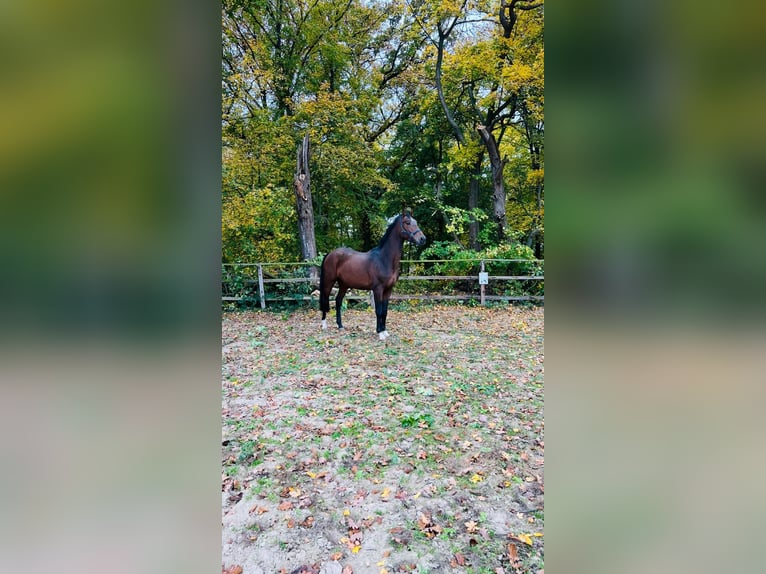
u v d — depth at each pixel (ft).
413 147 37.04
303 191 26.22
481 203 36.52
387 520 6.02
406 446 8.11
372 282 17.01
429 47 32.76
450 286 26.63
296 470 7.36
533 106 26.55
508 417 9.38
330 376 12.33
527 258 25.53
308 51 32.71
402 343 16.29
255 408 9.98
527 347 15.56
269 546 5.56
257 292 24.94
